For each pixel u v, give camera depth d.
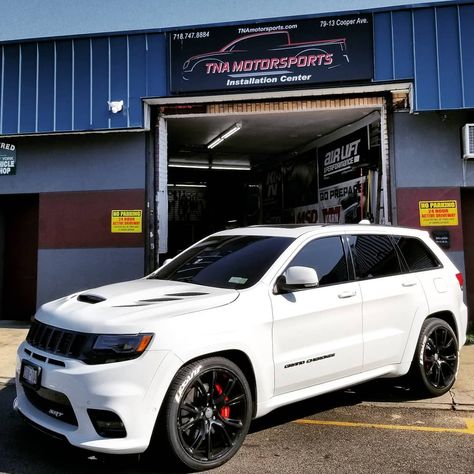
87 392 3.21
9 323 9.91
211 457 3.54
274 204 15.47
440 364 5.26
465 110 8.54
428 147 8.67
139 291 4.08
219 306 3.71
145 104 9.01
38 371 3.54
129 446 3.17
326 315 4.24
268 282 4.06
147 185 9.26
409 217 8.61
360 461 3.75
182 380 3.39
